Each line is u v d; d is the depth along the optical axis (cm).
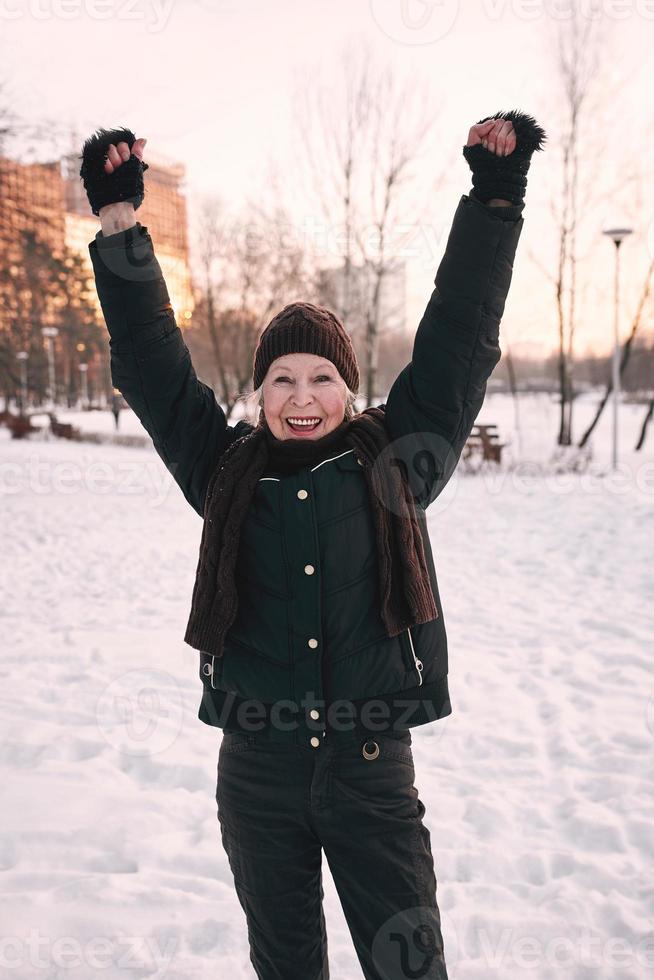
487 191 157
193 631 163
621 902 253
